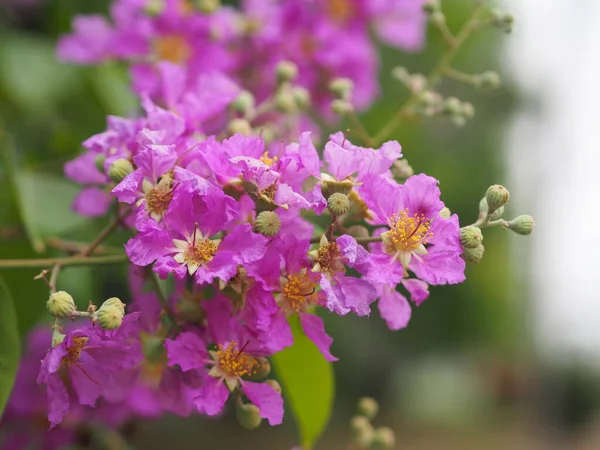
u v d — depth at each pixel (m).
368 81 0.78
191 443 2.10
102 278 0.72
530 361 3.47
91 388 0.49
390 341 1.94
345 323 1.71
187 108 0.53
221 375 0.47
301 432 0.60
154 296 0.50
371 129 1.07
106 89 0.75
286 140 0.63
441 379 3.29
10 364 0.51
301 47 0.75
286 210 0.47
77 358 0.47
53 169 0.71
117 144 0.51
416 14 0.79
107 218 0.64
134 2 0.73
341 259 0.46
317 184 0.47
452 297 1.96
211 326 0.48
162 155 0.47
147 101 0.52
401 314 0.50
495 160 1.66
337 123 0.78
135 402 0.53
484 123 1.61
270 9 0.75
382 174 0.47
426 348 2.03
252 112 0.60
